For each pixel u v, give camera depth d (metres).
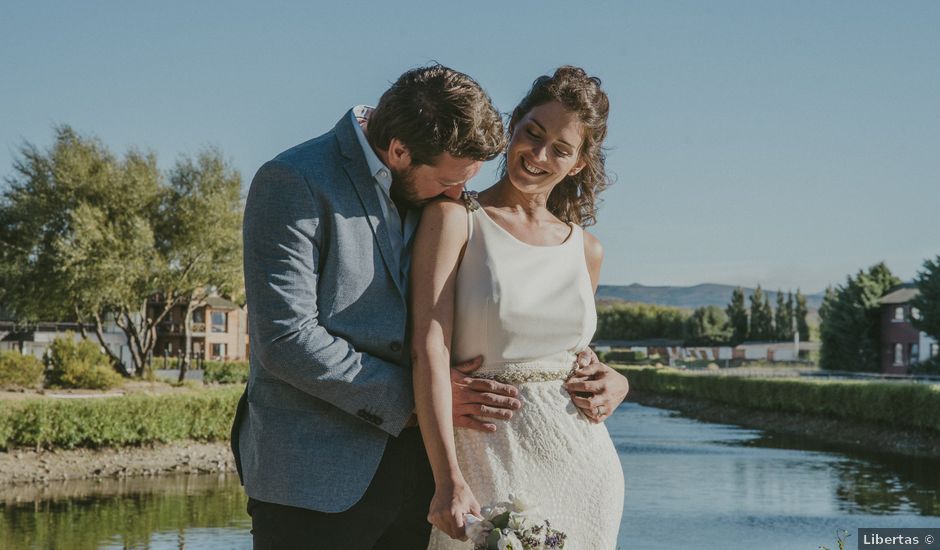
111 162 37.06
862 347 67.06
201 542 11.08
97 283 35.00
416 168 2.30
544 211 2.67
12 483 16.59
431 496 2.49
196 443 20.86
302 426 2.21
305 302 2.16
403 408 2.25
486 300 2.46
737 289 123.88
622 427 30.58
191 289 37.69
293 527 2.20
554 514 2.45
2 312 49.94
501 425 2.46
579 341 2.58
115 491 15.82
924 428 23.45
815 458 20.25
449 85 2.26
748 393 35.41
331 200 2.22
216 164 37.62
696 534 10.95
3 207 36.44
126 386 36.03
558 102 2.48
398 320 2.28
